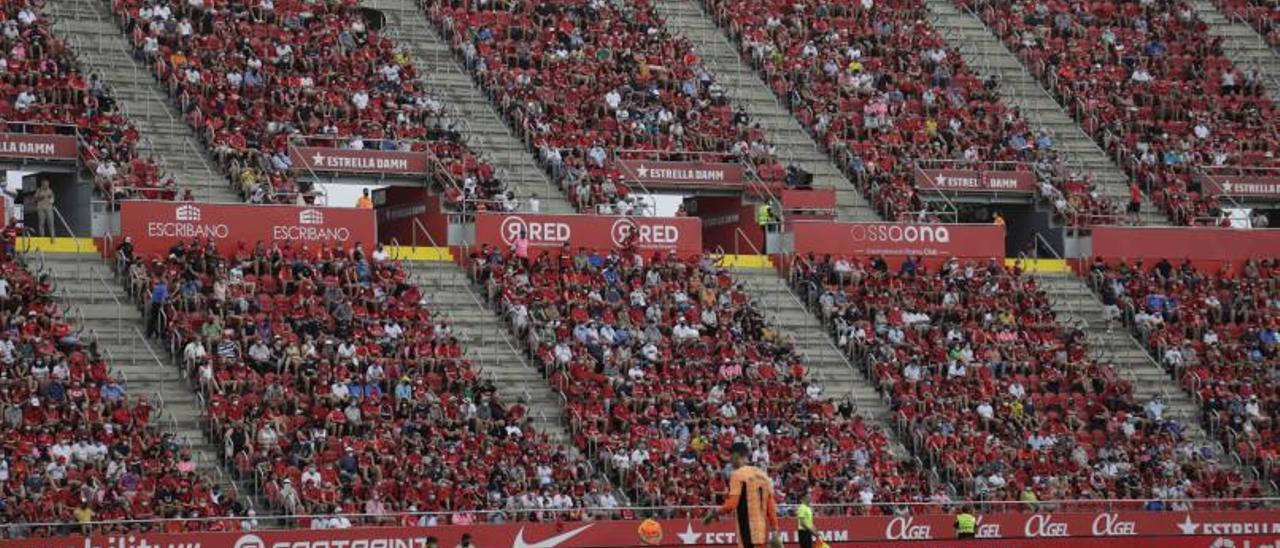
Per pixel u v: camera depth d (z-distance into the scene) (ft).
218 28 393.09
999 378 367.45
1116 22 484.74
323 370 315.99
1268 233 423.64
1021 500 330.75
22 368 298.15
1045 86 462.60
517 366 341.82
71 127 358.23
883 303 379.76
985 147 434.71
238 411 305.12
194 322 323.16
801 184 409.08
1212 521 331.77
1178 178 440.86
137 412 301.43
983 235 404.36
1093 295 405.39
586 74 419.13
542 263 365.81
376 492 294.66
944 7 480.64
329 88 390.83
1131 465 351.05
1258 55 487.61
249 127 374.84
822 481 323.57
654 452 320.91
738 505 162.91
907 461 340.18
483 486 302.86
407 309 341.00
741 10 454.40
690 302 365.81
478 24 425.28
